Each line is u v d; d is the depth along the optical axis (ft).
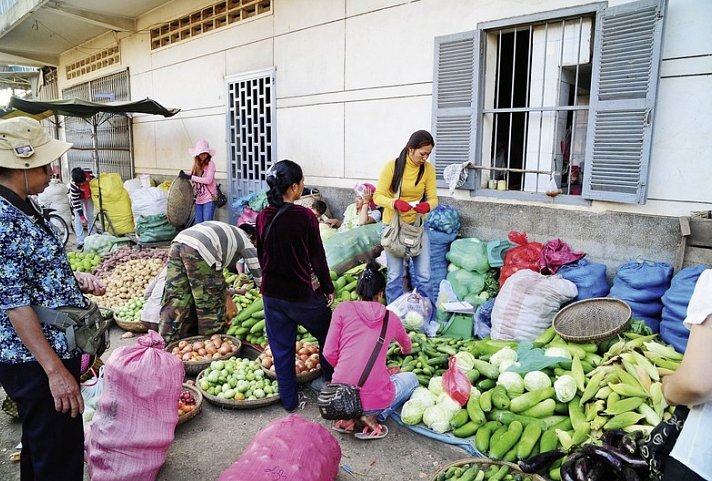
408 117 18.53
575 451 8.45
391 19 18.58
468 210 16.97
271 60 24.08
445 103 17.03
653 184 13.30
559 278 13.16
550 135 15.38
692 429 5.13
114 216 28.66
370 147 20.04
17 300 6.48
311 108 22.33
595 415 9.51
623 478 7.28
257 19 24.49
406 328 13.92
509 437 9.45
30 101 26.94
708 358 4.65
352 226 18.75
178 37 30.53
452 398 10.56
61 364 6.83
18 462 9.84
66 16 32.58
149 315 15.53
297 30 22.45
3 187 6.63
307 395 12.48
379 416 10.91
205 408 11.85
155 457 8.84
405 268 15.52
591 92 13.89
